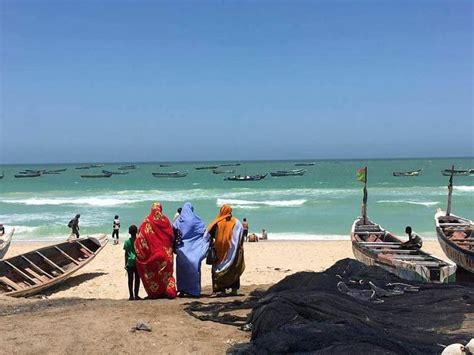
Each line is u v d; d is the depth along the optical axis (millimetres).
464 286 8430
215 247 10539
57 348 6535
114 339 6867
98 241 18156
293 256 20906
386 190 54969
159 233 10344
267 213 37094
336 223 32219
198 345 6660
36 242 26406
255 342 5914
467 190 53625
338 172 112500
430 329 6066
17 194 57312
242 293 10930
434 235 27562
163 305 9023
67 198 50750
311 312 6461
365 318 6359
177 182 80688
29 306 10000
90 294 14430
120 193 57438
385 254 13273
